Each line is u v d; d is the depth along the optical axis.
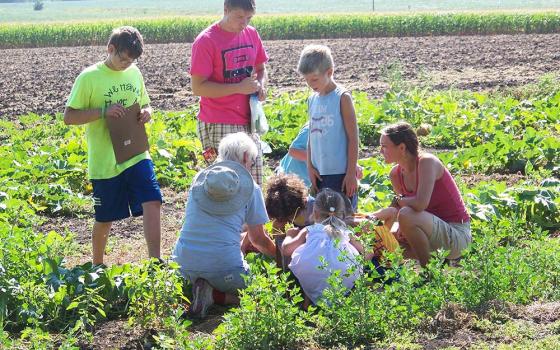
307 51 7.42
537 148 10.60
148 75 24.88
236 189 6.88
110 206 7.46
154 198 7.37
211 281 6.92
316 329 6.38
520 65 23.78
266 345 6.20
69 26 43.97
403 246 7.46
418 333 6.27
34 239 7.50
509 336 6.17
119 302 6.93
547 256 7.19
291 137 11.82
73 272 7.02
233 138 7.10
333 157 7.55
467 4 109.81
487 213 8.27
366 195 9.16
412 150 7.23
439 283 6.60
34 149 11.55
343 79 22.00
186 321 6.41
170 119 13.66
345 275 6.48
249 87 7.82
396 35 41.03
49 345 6.36
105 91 7.28
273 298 6.29
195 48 7.83
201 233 6.89
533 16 39.31
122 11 121.00
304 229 7.03
